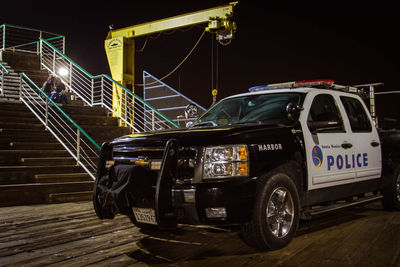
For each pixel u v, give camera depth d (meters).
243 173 3.69
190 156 3.72
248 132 3.89
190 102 13.96
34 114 10.48
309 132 4.49
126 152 4.19
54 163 8.59
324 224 5.19
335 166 4.77
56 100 12.61
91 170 8.94
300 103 4.68
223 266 3.50
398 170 6.05
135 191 3.68
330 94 5.16
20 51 17.19
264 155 3.85
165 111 14.59
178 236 4.66
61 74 16.52
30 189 7.25
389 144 5.92
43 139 9.59
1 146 8.92
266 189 3.81
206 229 5.00
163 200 3.57
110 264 3.60
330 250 3.94
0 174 7.58
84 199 7.68
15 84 13.70
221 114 5.18
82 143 10.15
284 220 4.06
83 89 14.43
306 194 4.39
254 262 3.60
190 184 3.66
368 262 3.56
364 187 5.44
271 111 4.76
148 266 3.54
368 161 5.44
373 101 7.40
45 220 5.57
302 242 4.27
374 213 6.00
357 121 5.47
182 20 19.19
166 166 3.61
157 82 14.95
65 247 4.17
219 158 3.66
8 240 4.46
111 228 5.05
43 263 3.63
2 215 5.96
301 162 4.29
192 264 3.58
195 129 4.12
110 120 12.04
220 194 3.54
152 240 4.46
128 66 20.42
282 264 3.52
